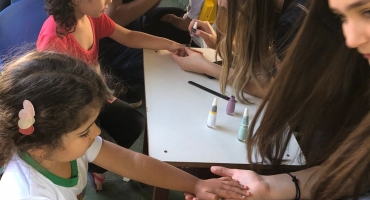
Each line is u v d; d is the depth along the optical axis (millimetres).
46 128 615
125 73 1616
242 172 801
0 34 1028
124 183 1322
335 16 676
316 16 692
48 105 607
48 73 629
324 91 759
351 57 716
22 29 1019
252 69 992
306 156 835
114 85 1421
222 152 813
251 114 944
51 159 668
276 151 816
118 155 804
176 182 798
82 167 775
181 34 1643
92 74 682
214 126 880
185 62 1094
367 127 625
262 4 926
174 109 921
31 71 632
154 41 1210
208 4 1542
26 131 595
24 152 663
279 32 952
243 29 962
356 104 767
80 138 660
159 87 1000
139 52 1582
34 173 667
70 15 986
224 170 794
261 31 958
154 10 1662
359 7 459
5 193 643
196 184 801
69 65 667
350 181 679
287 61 756
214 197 766
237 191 771
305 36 719
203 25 1279
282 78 770
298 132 900
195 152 801
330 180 668
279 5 992
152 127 848
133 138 1202
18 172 659
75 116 624
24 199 638
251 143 812
